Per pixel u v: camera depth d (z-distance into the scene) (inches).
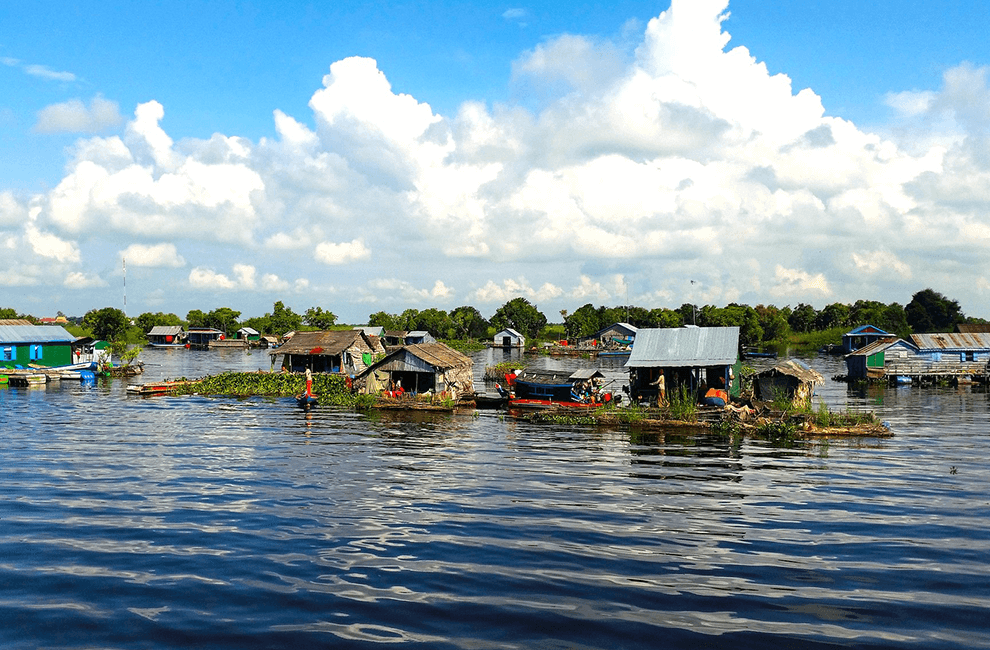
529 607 527.8
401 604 532.7
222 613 516.1
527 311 6707.7
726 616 512.4
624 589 563.5
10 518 768.3
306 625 496.1
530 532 717.3
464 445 1275.8
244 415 1718.8
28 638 475.2
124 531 719.1
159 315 6732.3
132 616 510.9
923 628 493.0
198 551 655.1
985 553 652.7
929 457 1144.8
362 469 1047.6
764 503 839.7
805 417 1450.5
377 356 2773.1
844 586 570.3
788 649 462.3
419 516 778.2
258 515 780.6
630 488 922.1
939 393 2262.6
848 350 4156.0
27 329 2881.4
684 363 1643.7
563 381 1856.5
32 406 1889.8
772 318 5851.4
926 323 5930.1
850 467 1061.8
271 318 6614.2
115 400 2044.8
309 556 641.6
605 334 5295.3
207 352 4933.6
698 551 657.6
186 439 1336.1
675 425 1499.8
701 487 926.4
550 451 1211.2
